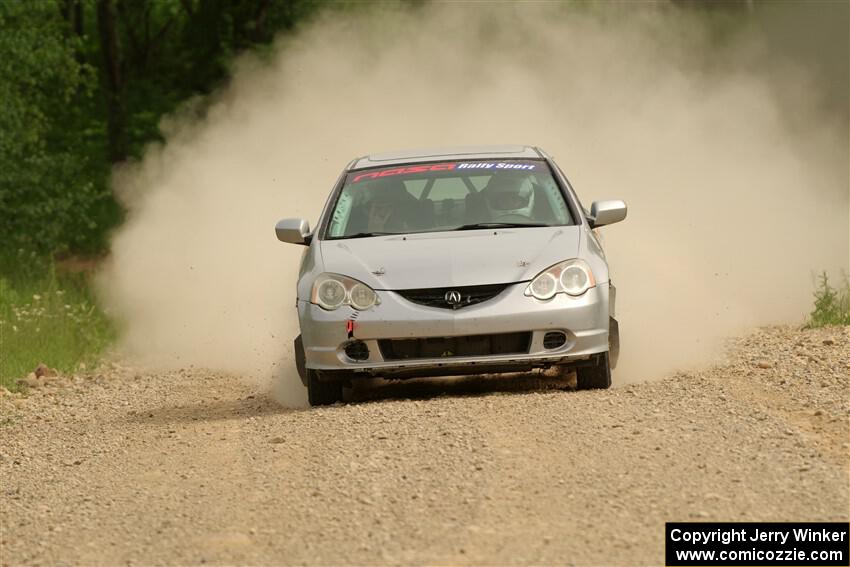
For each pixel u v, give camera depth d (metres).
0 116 80.56
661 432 26.41
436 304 31.34
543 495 22.45
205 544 21.30
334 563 19.69
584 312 31.45
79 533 22.84
